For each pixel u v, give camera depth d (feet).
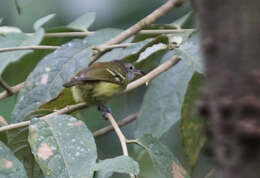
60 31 30.71
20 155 22.72
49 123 19.71
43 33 27.48
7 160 18.63
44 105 24.80
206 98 7.88
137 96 35.17
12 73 31.53
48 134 19.31
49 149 18.79
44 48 26.18
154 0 41.32
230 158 7.49
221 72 7.54
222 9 7.43
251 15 7.26
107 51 26.91
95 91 28.45
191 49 23.24
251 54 7.29
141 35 29.32
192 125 23.53
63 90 25.03
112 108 35.09
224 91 7.51
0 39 27.61
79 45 25.17
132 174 17.40
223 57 7.50
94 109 35.04
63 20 41.55
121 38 26.96
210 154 8.18
